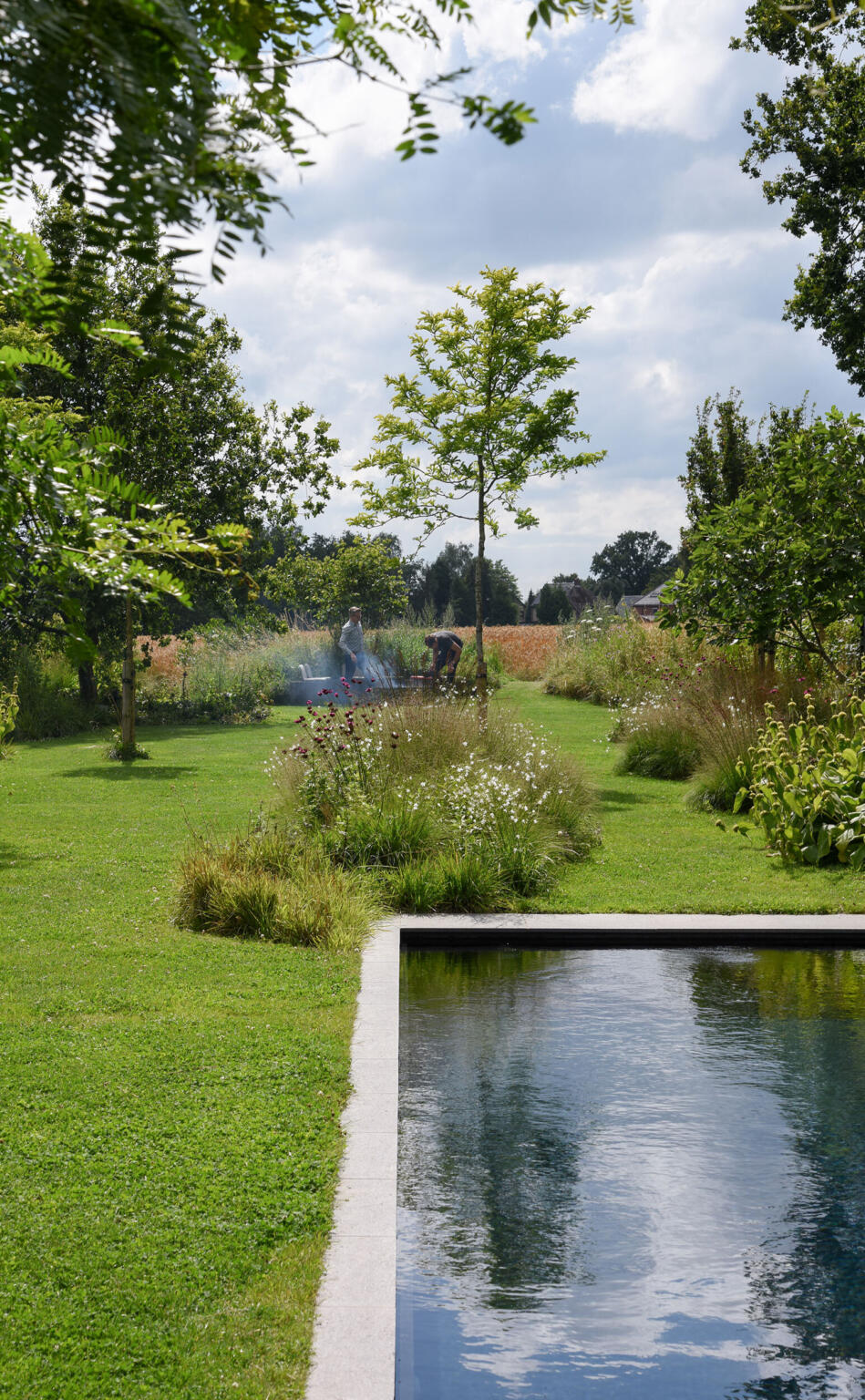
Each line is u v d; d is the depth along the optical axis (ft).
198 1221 11.30
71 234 3.38
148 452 53.78
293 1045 16.58
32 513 5.23
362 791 31.04
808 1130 15.07
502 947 24.50
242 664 84.23
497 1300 11.08
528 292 48.32
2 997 18.70
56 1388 8.59
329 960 21.57
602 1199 13.12
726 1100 16.11
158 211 2.80
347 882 26.02
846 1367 10.09
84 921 23.88
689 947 24.56
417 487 52.13
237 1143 13.16
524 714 73.20
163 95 2.77
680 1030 19.25
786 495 41.29
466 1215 12.76
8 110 2.75
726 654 48.08
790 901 26.89
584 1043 18.58
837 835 31.04
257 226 2.87
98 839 32.94
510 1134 14.94
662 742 47.44
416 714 39.34
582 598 304.91
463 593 257.55
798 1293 11.25
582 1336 10.49
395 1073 15.53
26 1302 9.84
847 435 39.27
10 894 26.17
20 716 65.72
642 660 78.43
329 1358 9.02
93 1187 12.03
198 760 52.65
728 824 36.42
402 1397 9.50
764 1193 13.32
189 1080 15.16
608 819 37.45
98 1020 17.65
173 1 2.71
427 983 22.07
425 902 26.14
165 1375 8.79
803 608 40.98
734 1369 10.01
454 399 49.83
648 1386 9.67
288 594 82.43
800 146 63.36
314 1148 13.07
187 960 21.21
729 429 62.80
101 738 64.54
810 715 39.83
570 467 51.21
